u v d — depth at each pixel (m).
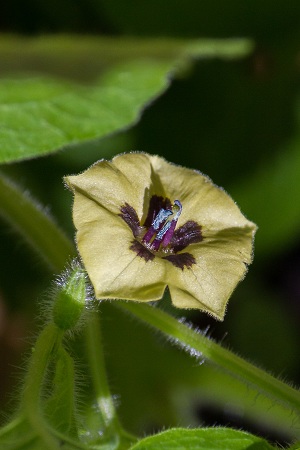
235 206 0.14
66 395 0.13
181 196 0.14
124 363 0.18
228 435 0.14
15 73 0.17
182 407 0.18
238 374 0.14
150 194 0.14
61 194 0.18
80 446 0.13
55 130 0.16
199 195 0.14
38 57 0.18
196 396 0.18
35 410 0.13
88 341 0.15
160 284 0.13
